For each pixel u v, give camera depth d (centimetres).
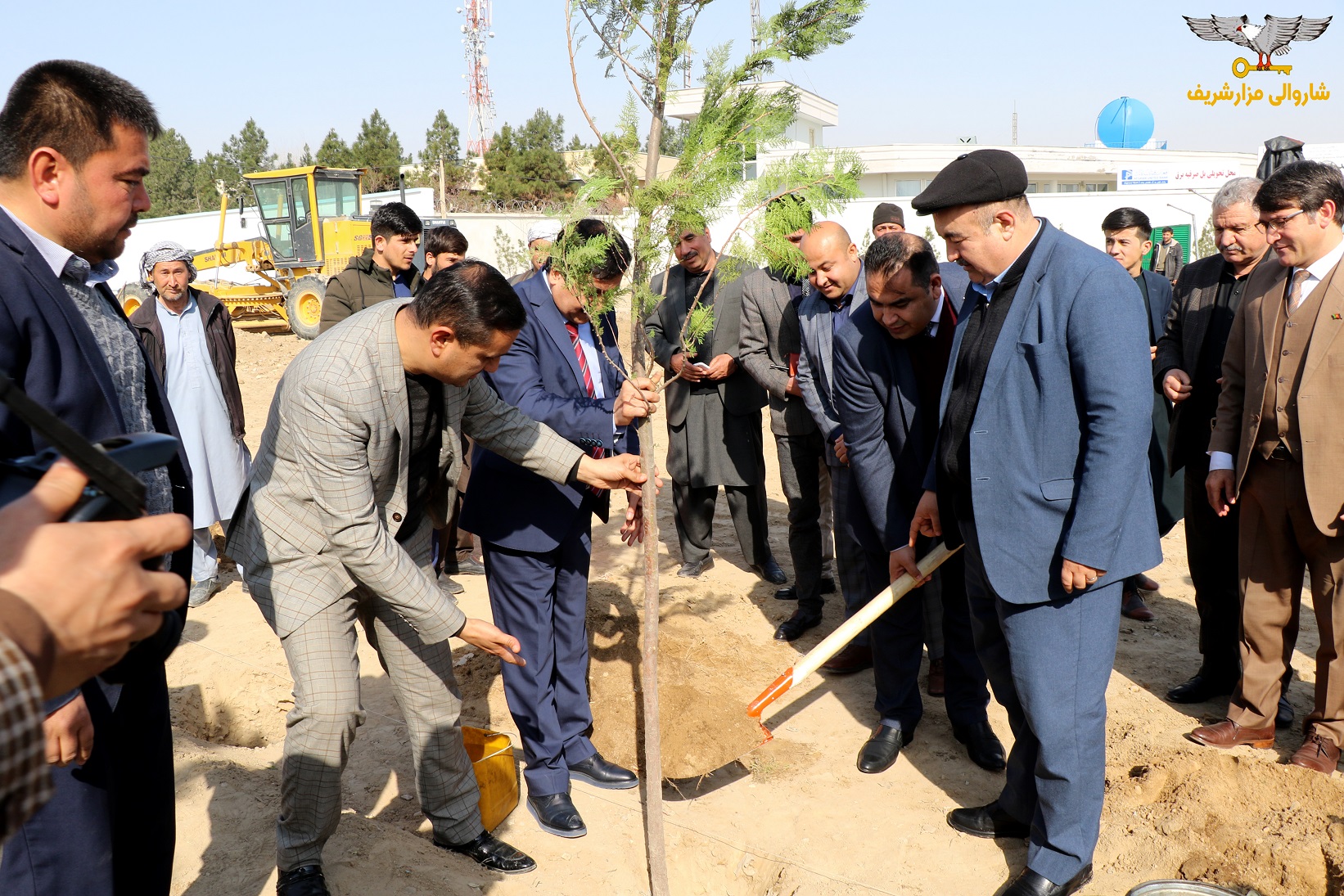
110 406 194
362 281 550
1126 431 248
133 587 80
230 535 283
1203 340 409
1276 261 350
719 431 535
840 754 384
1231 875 291
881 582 392
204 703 432
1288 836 299
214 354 548
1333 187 319
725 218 285
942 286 345
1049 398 262
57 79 181
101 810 192
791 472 480
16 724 66
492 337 255
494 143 3825
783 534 664
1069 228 2395
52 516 81
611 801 348
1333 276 322
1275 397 339
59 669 76
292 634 263
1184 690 415
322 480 252
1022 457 266
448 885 287
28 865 185
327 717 261
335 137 5472
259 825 304
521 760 383
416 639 291
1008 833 322
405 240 543
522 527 324
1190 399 413
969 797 350
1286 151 482
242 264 2092
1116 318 249
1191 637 486
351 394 250
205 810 311
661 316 532
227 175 6272
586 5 273
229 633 498
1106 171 2992
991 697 436
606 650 447
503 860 305
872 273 328
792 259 289
